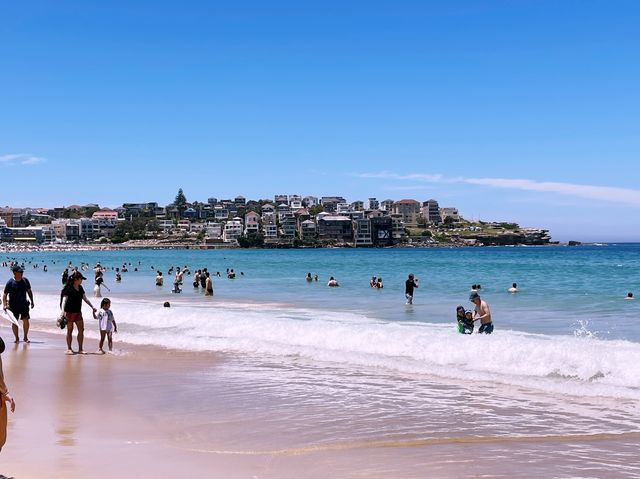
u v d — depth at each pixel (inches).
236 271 2982.3
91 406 389.4
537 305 1120.8
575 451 298.8
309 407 385.4
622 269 2765.7
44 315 1021.2
